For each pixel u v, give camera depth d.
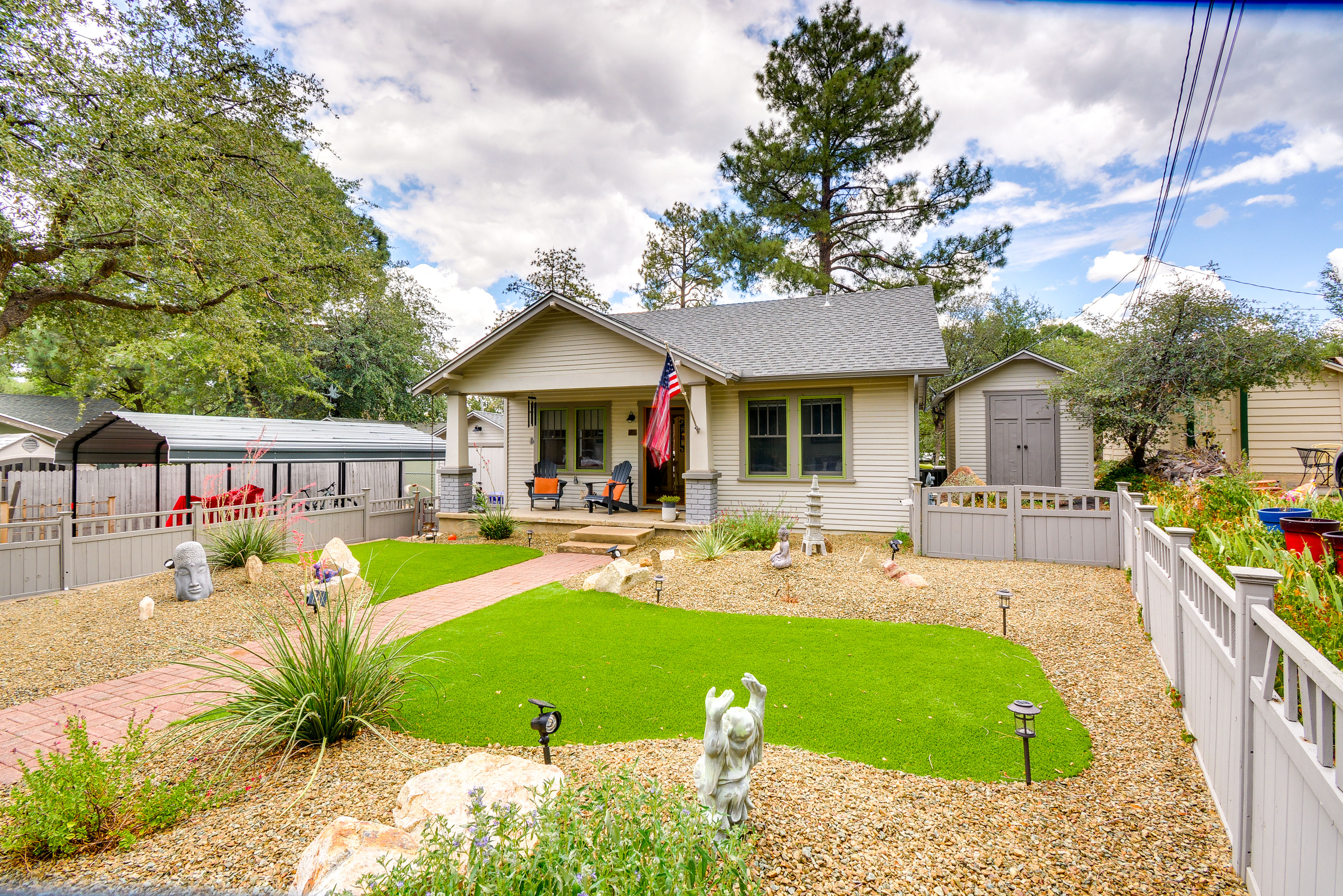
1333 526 4.59
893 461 11.89
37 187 8.48
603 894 1.80
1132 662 5.02
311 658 4.01
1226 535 4.98
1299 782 2.02
